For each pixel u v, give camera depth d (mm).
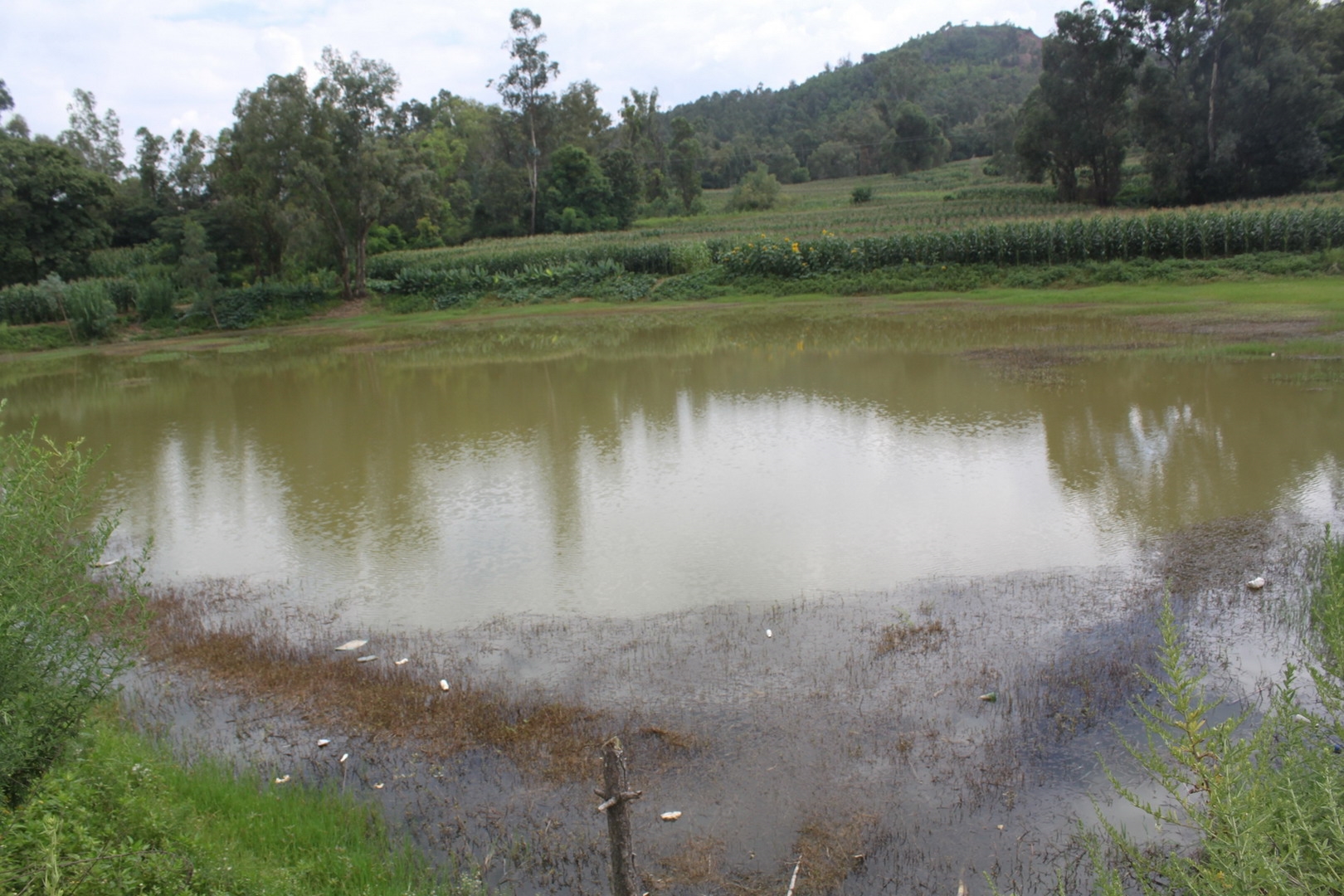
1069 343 24828
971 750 7043
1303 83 50938
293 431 20312
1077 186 68188
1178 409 17047
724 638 9070
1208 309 28188
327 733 7809
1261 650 8219
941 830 6219
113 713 7949
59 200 51625
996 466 14422
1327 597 6957
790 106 175500
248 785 6902
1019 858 5906
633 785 6844
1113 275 35906
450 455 17219
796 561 11008
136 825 5418
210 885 5172
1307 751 4609
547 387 23969
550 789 6863
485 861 6117
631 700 8000
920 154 112688
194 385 28719
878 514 12547
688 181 92625
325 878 5805
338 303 48969
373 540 12672
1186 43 55188
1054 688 7801
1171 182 56812
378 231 71438
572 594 10422
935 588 9992
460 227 79438
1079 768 6758
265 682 8680
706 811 6520
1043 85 62312
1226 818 3953
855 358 25234
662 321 37969
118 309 48000
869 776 6812
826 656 8578
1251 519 11398
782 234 58750
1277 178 53875
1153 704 7426
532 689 8305
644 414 19875
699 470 15211
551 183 78500
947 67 192500
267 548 12602
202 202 62656
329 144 45062
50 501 6219
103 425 22453
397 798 6891
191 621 10156
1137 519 11711
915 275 40375
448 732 7672
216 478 16453
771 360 26031
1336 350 20656
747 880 5848
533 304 46156
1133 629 8766
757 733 7410
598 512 13320
